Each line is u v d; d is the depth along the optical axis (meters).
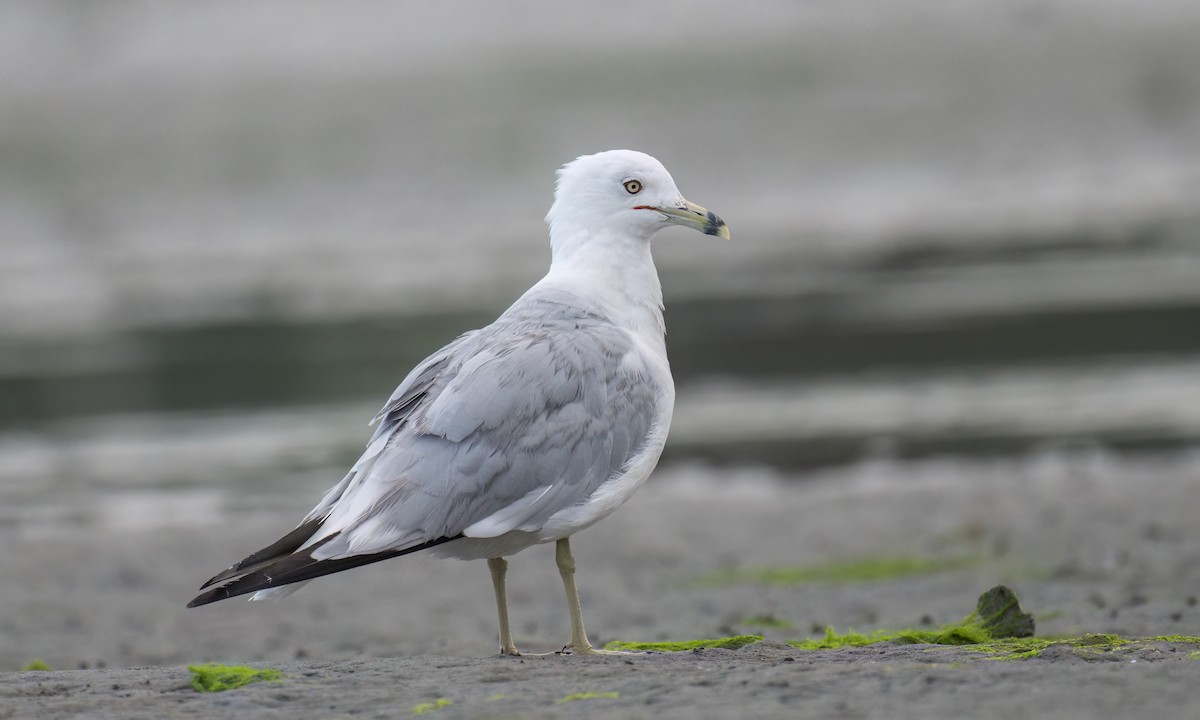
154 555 14.91
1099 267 30.66
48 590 13.59
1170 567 12.47
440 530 7.79
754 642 8.82
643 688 6.75
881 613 11.52
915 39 43.81
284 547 7.77
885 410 21.41
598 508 8.15
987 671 6.84
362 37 46.38
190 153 40.34
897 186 38.16
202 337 28.00
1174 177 38.12
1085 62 42.44
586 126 40.03
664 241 35.47
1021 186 37.97
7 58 46.56
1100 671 6.76
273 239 35.88
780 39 43.84
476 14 46.53
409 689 7.00
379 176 38.44
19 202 38.56
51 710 6.79
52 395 24.09
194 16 47.88
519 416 7.95
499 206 36.75
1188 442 18.78
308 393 23.58
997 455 18.62
